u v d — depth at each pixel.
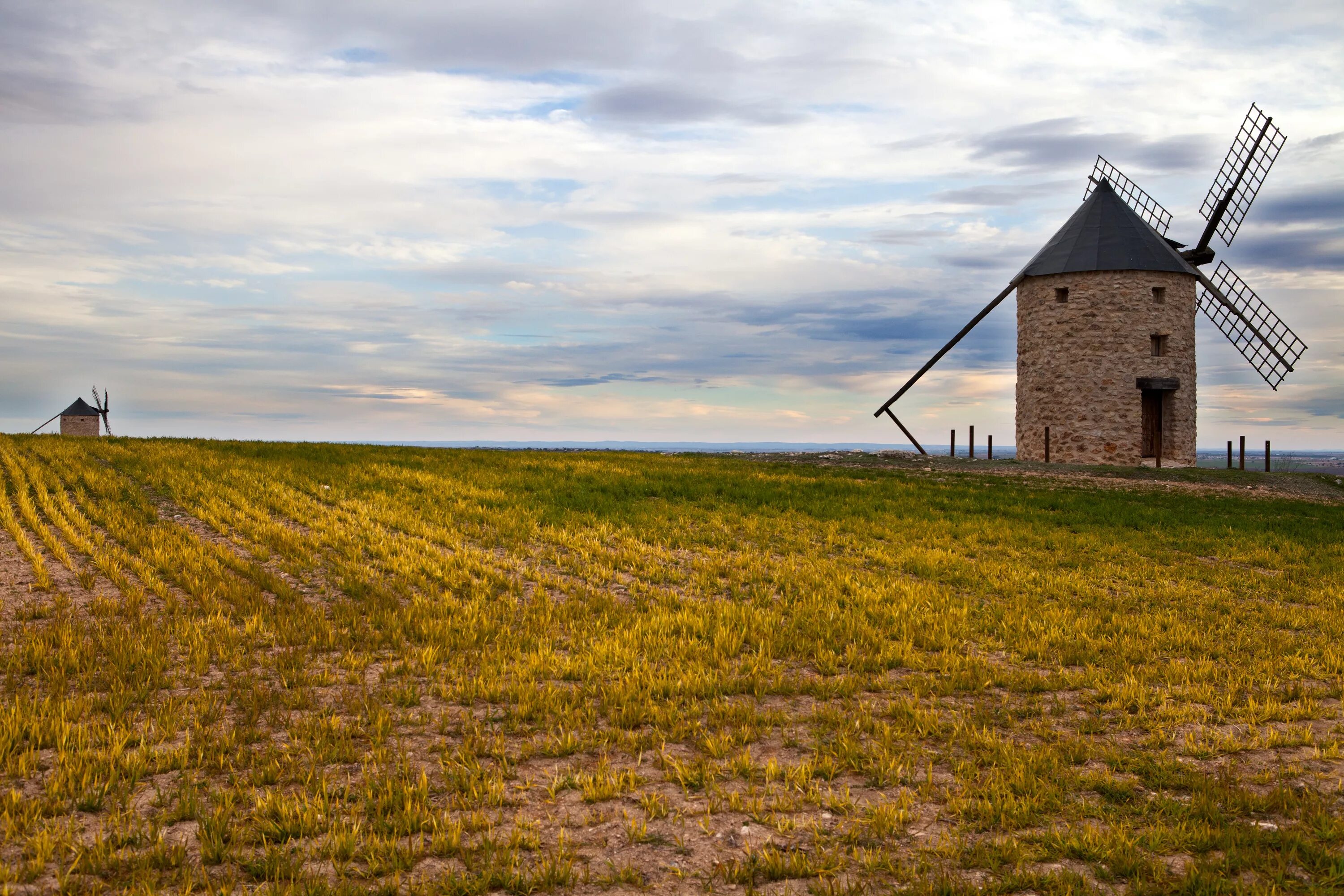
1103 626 12.33
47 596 12.18
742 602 13.38
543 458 31.36
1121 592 15.03
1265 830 5.96
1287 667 10.51
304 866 5.40
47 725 7.21
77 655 9.20
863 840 5.88
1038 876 5.29
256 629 10.80
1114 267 39.81
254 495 20.92
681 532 18.89
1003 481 30.42
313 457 28.64
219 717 7.89
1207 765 7.32
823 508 22.28
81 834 5.63
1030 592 14.62
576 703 8.55
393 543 16.61
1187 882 5.22
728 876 5.35
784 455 39.44
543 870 5.27
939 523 20.94
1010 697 9.23
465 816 6.07
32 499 19.19
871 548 18.02
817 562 16.42
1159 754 7.51
